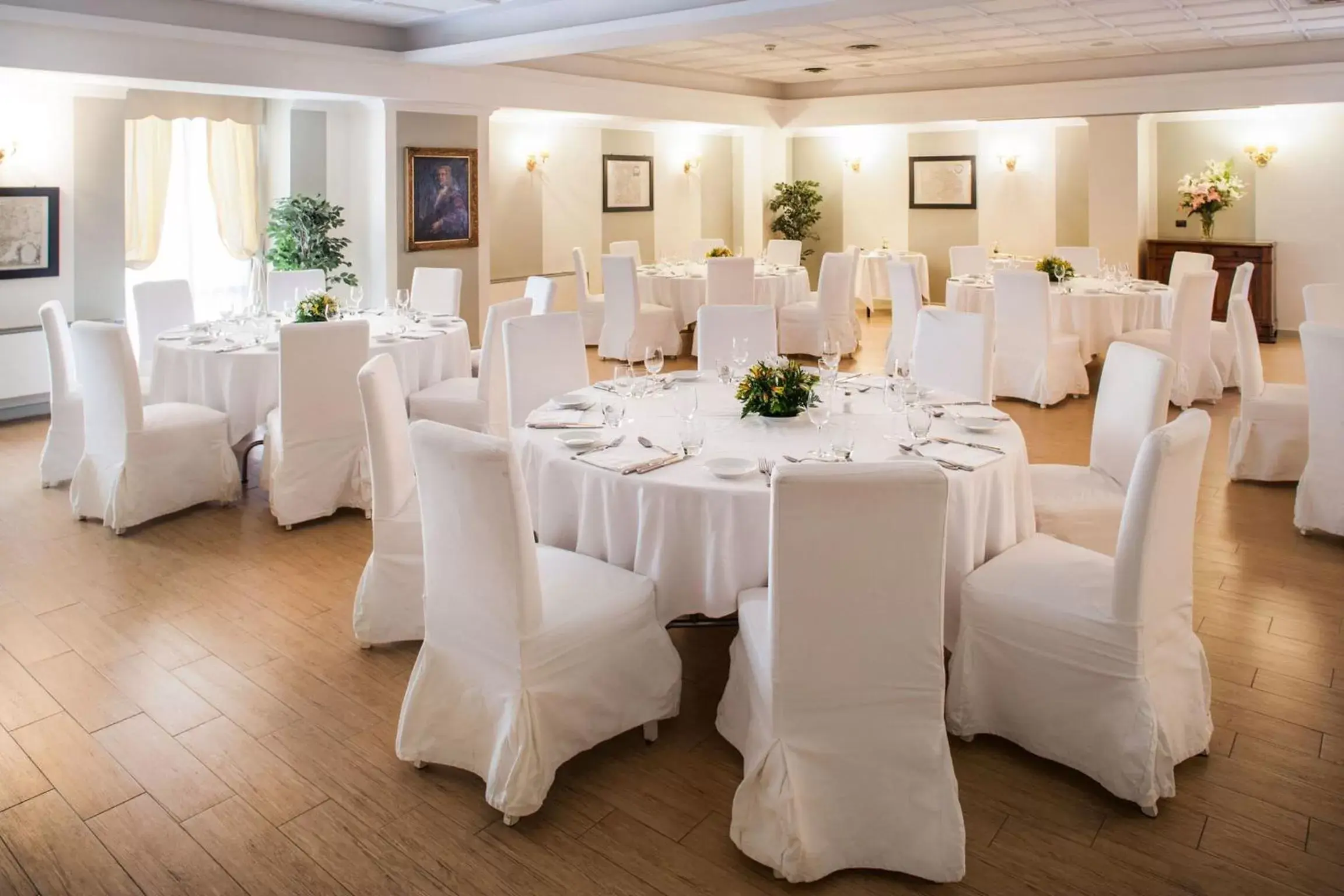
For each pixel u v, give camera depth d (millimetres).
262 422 5590
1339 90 9227
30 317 7258
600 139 12227
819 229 14391
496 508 2627
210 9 6840
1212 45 9508
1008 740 3047
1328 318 6164
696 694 3432
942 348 4922
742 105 12258
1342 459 4629
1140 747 2684
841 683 2451
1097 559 3096
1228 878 2465
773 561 2387
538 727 2723
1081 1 7324
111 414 4984
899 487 2330
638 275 9812
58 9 6105
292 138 8695
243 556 4727
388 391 3707
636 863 2564
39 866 2545
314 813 2773
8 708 3324
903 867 2492
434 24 7688
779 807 2453
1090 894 2416
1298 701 3309
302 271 7738
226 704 3371
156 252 8781
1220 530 4945
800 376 3859
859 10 5707
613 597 2973
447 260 9500
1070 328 8203
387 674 3590
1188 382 7645
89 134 7355
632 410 4051
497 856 2596
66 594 4262
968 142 13016
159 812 2771
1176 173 11758
